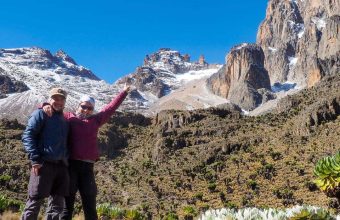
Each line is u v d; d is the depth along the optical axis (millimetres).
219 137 182750
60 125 8375
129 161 186875
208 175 133250
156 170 159250
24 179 136625
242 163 139000
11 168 142250
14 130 197250
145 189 135875
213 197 113250
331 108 154125
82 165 8789
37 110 8312
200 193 115562
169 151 175625
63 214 8695
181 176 142750
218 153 158000
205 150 164125
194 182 132875
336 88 192125
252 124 189000
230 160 145875
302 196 96938
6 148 168750
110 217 19047
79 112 9109
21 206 19359
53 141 8180
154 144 195125
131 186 143125
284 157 132125
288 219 7586
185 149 176125
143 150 196875
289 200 95375
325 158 15977
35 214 8117
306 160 123125
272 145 149250
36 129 8148
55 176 8258
